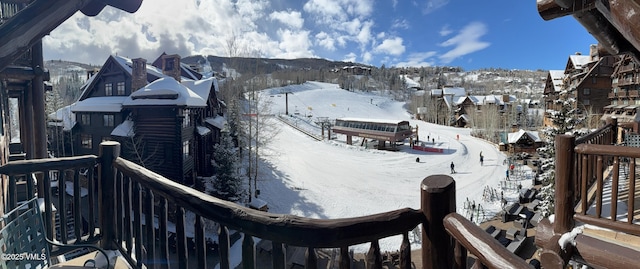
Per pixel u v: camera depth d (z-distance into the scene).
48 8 2.23
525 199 17.97
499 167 27.03
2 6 5.08
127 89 18.73
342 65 175.12
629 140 6.75
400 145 37.69
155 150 15.48
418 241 10.66
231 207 1.69
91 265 2.70
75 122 19.42
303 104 69.81
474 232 1.39
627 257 2.87
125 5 3.30
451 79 140.25
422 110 68.00
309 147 34.16
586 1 2.35
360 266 10.00
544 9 2.60
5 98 5.99
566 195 3.40
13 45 2.08
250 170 18.70
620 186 4.91
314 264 1.53
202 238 1.85
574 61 35.06
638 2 1.80
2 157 4.65
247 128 21.91
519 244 12.59
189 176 17.00
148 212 2.38
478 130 45.66
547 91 39.50
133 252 2.80
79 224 2.92
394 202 18.94
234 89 25.22
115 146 2.93
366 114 68.50
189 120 16.80
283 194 19.42
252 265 1.64
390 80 108.38
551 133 11.45
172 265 8.52
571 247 3.29
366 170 25.88
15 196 2.68
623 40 3.16
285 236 1.52
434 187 1.52
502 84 117.31
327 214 17.20
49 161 2.73
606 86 29.59
